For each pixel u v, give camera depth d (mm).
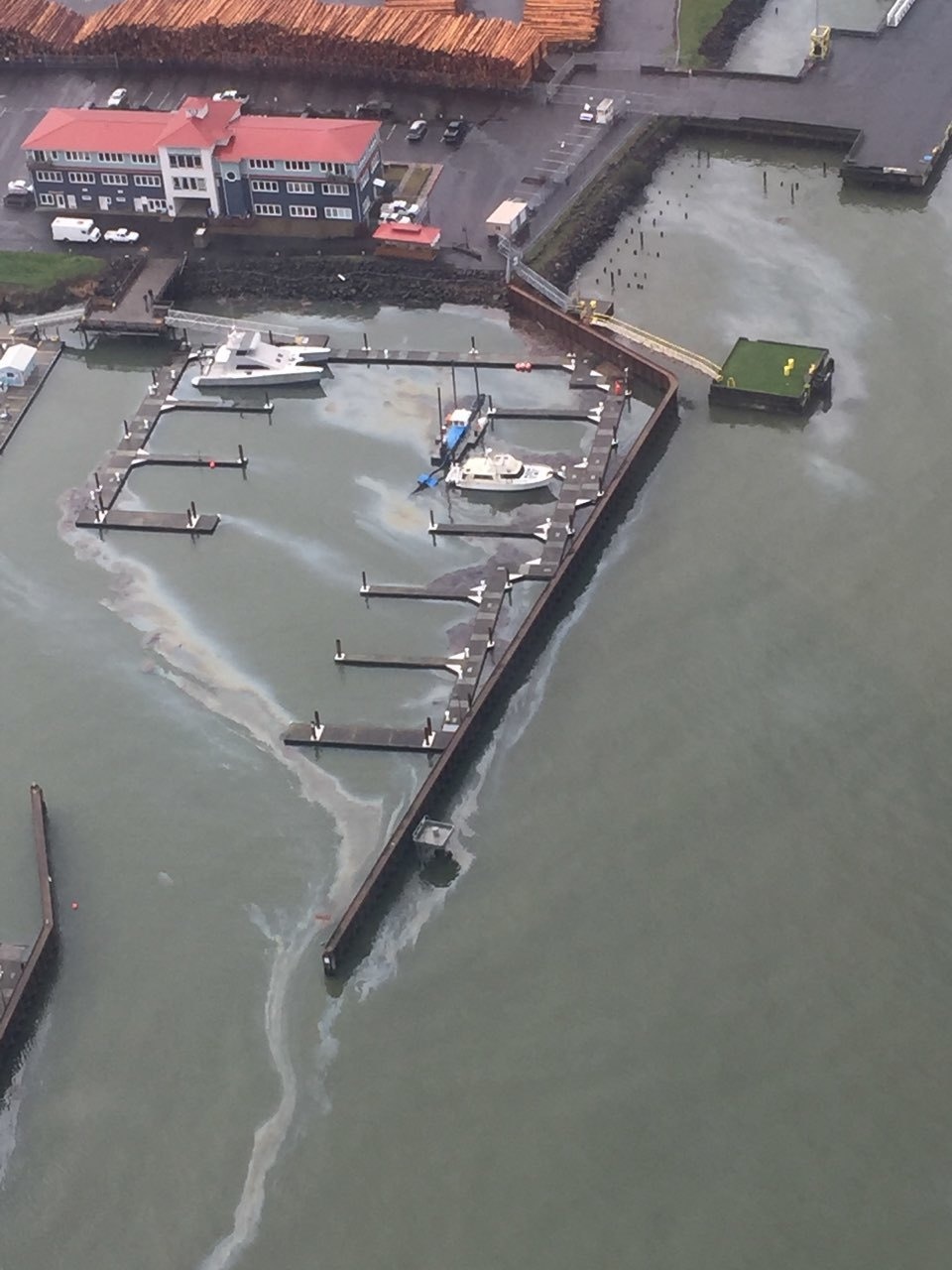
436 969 150750
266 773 169125
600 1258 129750
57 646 185125
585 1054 143000
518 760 169000
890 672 174375
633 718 172000
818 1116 137250
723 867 156750
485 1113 139500
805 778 164250
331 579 190125
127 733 174250
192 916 156250
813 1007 144875
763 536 192625
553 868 158250
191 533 197750
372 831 162250
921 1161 134000
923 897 152875
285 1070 144000
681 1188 133500
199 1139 139625
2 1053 144750
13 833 164375
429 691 175625
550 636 182500
